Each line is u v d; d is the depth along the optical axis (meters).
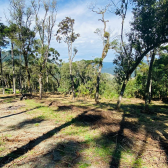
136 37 9.52
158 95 19.84
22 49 16.36
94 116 7.79
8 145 4.48
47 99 16.23
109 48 13.68
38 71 16.03
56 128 6.14
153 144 4.62
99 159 3.73
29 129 6.02
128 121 7.39
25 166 3.38
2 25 16.03
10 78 39.81
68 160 3.65
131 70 10.09
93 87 22.84
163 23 8.22
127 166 3.43
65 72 32.94
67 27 16.25
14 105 11.72
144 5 8.26
